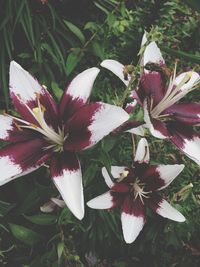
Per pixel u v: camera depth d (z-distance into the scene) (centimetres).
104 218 76
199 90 97
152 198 67
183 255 92
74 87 58
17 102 57
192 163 87
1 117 56
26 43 97
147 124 57
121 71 62
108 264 90
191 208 87
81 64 96
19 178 74
